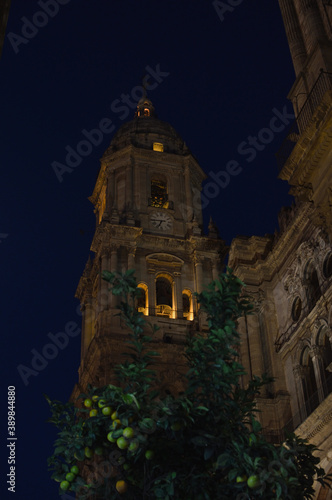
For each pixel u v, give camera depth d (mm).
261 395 39500
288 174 32469
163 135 84562
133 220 73688
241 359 41500
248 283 43500
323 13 36156
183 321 67938
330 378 35531
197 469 13422
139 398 13500
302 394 37688
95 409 13688
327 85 31281
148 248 72625
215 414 13734
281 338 40844
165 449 13367
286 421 38125
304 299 38906
